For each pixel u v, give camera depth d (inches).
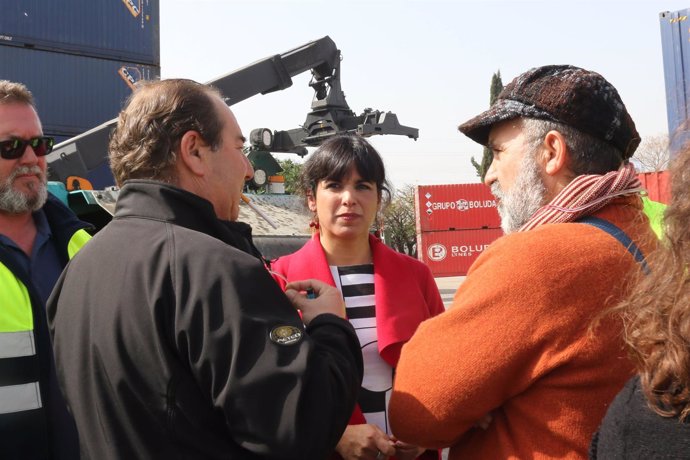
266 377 48.6
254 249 65.2
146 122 58.6
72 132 358.6
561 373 53.5
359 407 83.7
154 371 50.8
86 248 59.6
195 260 52.0
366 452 75.1
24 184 86.4
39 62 349.1
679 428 34.5
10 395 77.3
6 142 84.7
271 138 251.9
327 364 52.8
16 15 341.1
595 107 59.4
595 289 52.6
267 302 52.2
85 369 54.6
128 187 58.9
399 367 60.9
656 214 66.6
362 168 91.6
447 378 55.4
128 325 52.1
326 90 299.9
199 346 49.8
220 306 50.2
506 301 54.1
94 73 366.3
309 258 92.6
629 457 36.8
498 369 53.7
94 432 53.4
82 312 56.1
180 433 50.4
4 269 80.7
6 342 77.8
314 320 58.9
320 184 94.0
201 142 59.7
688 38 301.4
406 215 1089.4
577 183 57.5
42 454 78.4
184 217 56.7
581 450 52.7
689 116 40.8
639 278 46.5
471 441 61.3
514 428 56.3
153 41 389.1
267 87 278.2
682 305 35.3
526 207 62.2
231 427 48.9
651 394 35.9
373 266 94.5
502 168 65.2
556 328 52.7
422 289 97.0
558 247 54.1
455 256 739.4
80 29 362.6
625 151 62.1
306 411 49.3
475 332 54.8
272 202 215.9
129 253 55.0
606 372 52.2
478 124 64.7
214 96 62.3
